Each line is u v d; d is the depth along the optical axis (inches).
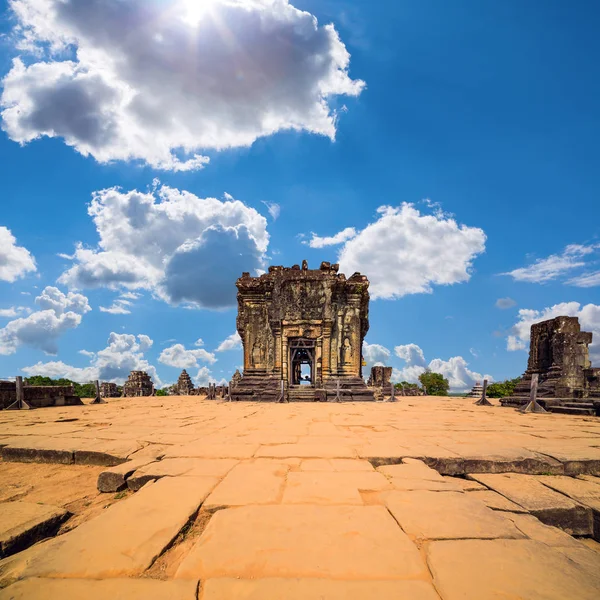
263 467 192.2
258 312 1014.4
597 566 104.4
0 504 161.9
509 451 226.8
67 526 150.9
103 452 240.1
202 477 176.7
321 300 958.4
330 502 143.3
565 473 204.7
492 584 91.7
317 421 413.4
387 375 1631.4
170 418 455.2
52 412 572.7
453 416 496.7
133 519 129.4
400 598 86.4
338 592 88.4
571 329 792.3
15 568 106.4
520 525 132.8
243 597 86.4
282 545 109.7
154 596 87.0
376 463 212.1
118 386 1727.4
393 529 119.9
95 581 93.4
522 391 837.8
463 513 134.1
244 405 749.9
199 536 122.0
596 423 430.6
